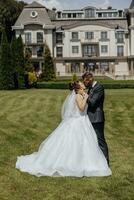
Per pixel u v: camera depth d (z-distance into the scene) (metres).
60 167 9.28
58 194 7.95
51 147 9.65
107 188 8.38
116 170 9.81
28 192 8.05
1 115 21.20
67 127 9.66
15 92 36.97
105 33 87.00
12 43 46.75
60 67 87.00
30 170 9.45
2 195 7.84
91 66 87.12
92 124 9.69
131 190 8.27
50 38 86.19
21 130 15.80
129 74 85.81
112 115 20.89
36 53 85.88
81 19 90.50
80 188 8.36
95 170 9.25
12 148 12.16
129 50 87.19
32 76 47.78
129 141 13.94
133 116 20.61
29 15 86.50
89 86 9.72
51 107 24.67
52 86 48.44
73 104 9.75
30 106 25.30
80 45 87.31
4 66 45.56
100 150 9.60
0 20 89.38
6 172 9.45
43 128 16.72
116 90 41.12
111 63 86.88
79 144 9.44
